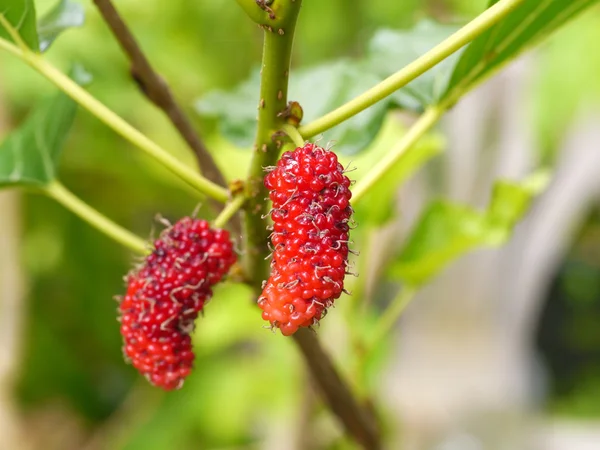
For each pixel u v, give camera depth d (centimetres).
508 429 36
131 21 42
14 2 16
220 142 29
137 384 48
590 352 75
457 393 37
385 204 22
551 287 76
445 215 21
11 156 19
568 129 38
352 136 19
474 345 38
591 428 57
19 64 39
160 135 42
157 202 50
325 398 20
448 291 37
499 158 34
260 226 16
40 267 48
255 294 17
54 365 49
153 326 15
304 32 43
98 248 50
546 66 38
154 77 18
